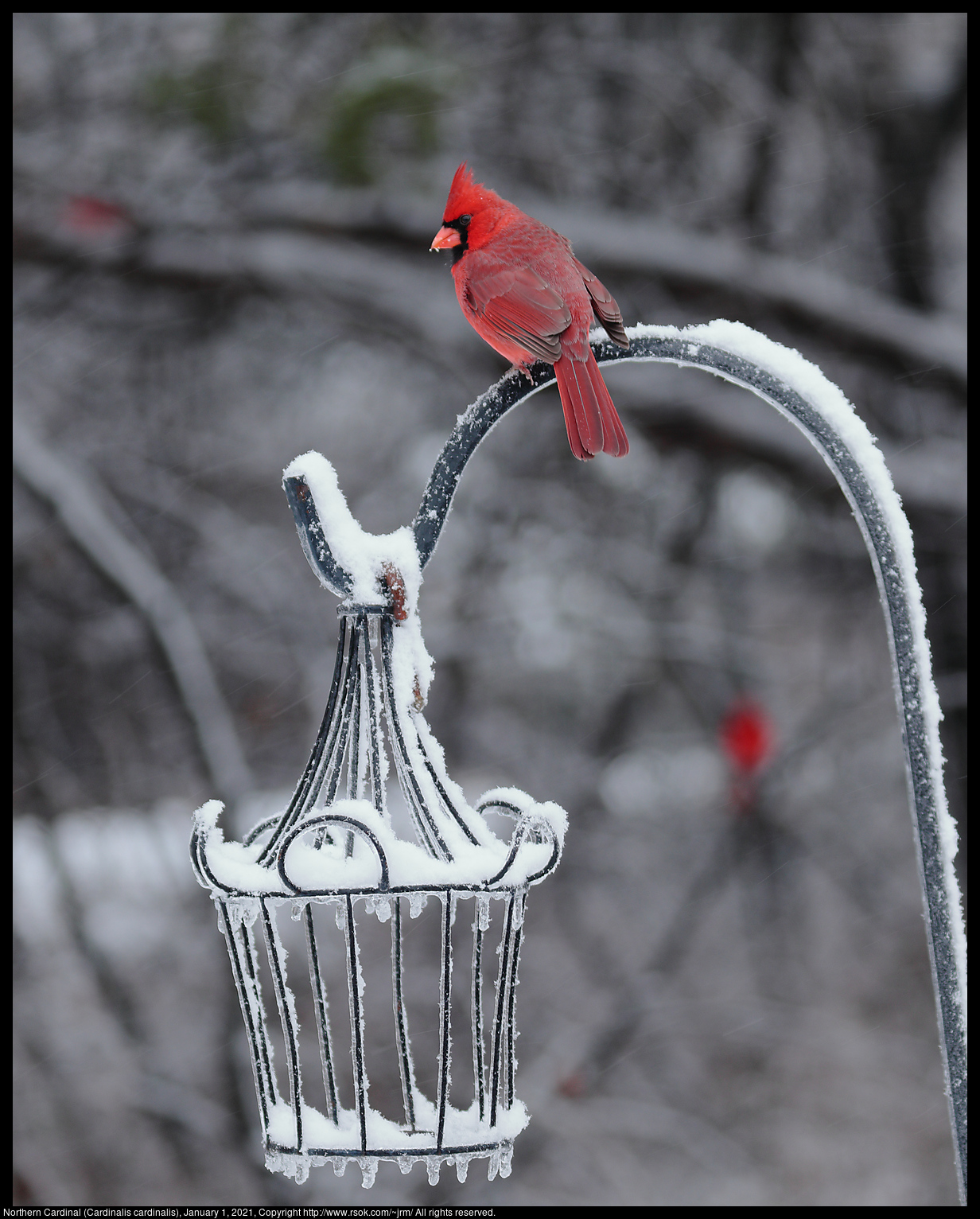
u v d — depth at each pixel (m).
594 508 11.30
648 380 9.84
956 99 11.05
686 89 10.77
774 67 11.09
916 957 11.93
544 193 10.81
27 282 10.33
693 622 11.80
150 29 9.50
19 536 9.77
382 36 9.38
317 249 9.73
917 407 10.59
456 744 11.05
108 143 9.59
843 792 11.66
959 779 10.25
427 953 9.52
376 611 2.85
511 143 10.34
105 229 9.46
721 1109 10.81
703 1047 11.10
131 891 9.60
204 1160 8.68
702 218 10.77
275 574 11.09
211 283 10.09
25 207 9.61
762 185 10.88
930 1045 11.48
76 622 9.91
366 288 9.81
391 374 11.89
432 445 11.73
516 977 2.82
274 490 11.69
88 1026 8.92
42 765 9.48
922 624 2.99
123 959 9.32
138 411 11.33
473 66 9.84
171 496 10.91
